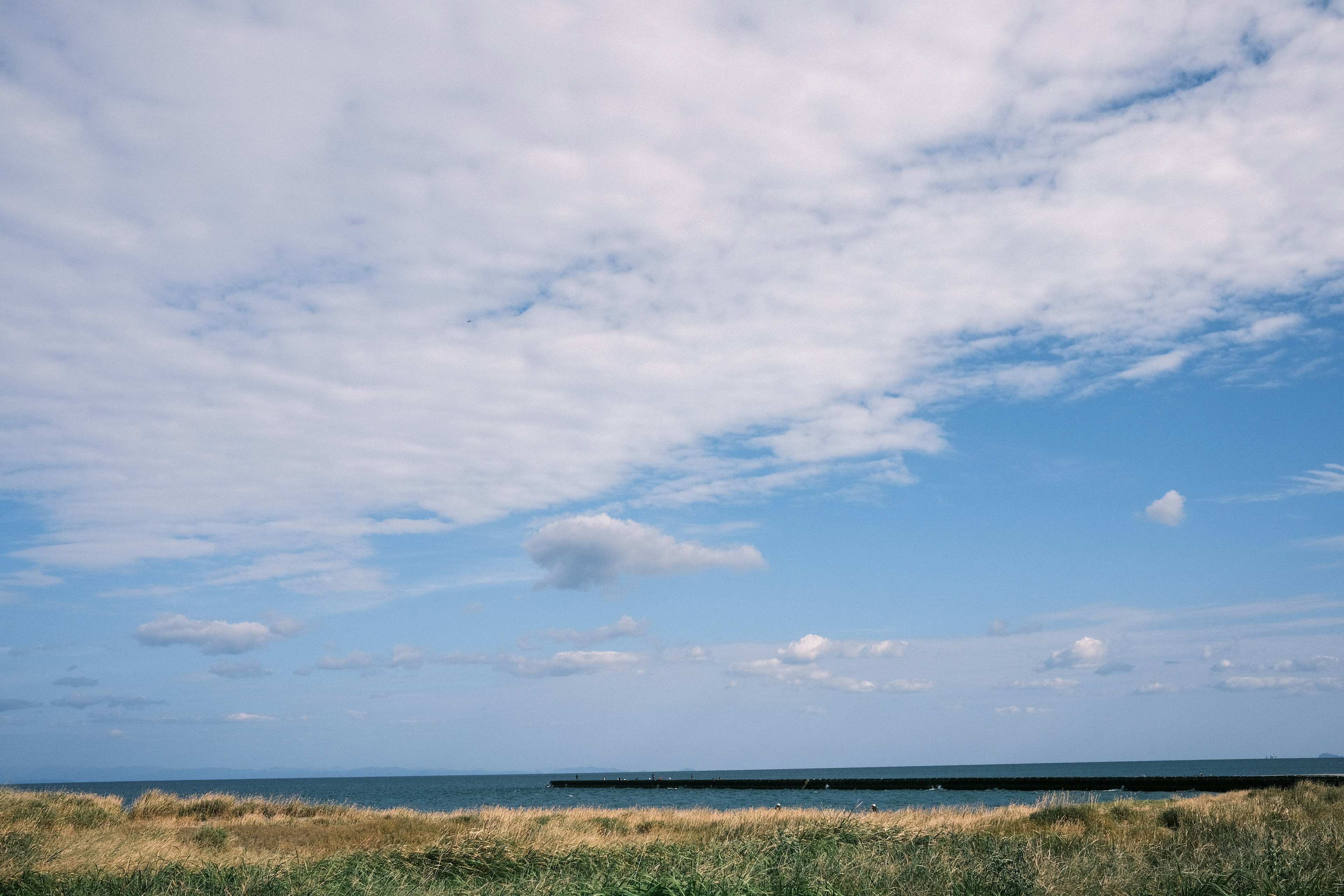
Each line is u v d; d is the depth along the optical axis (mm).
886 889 11406
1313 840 13219
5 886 13031
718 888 11031
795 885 11539
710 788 118500
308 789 157500
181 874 13750
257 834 24219
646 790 121875
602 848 16828
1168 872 11664
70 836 19828
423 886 13445
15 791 28062
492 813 26750
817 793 90312
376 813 33062
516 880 14000
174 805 30359
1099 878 11414
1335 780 66938
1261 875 11109
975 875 11914
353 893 12836
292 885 13297
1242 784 72062
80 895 12508
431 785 196500
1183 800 32031
